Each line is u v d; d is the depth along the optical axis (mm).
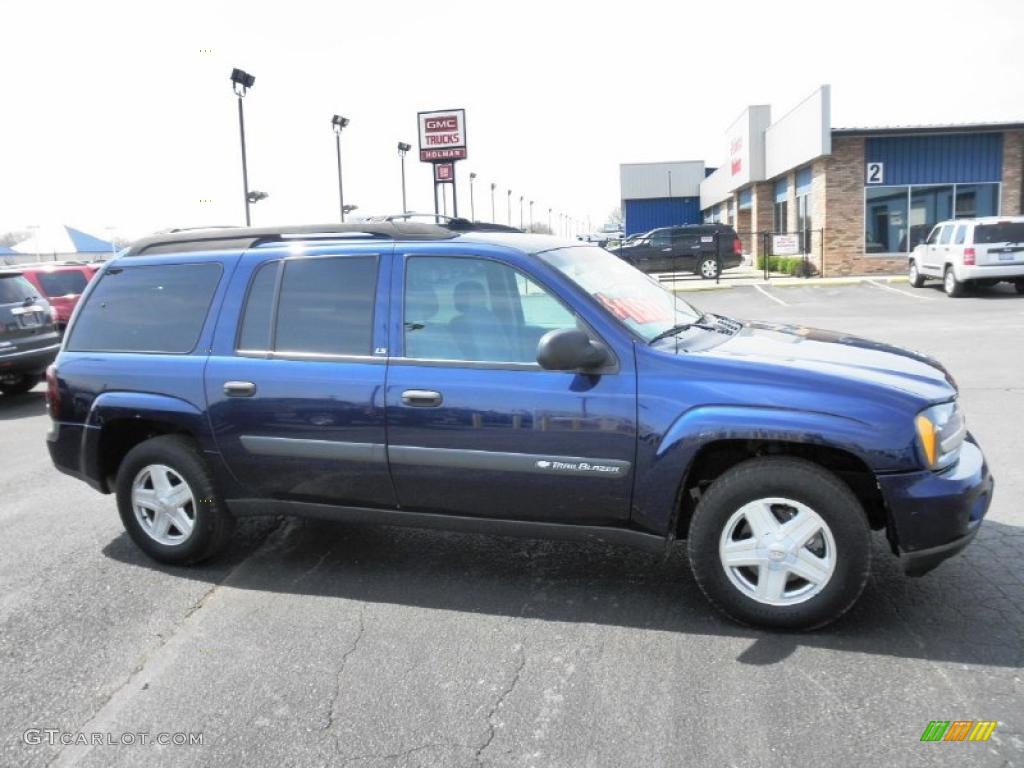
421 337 4098
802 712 3016
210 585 4441
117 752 2963
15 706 3295
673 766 2750
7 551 5086
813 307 18891
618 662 3443
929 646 3449
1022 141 23125
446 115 28812
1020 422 7176
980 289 20016
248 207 22625
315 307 4328
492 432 3893
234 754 2928
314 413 4215
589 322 3838
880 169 23625
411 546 4895
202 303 4590
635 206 52469
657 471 3674
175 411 4516
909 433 3406
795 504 3525
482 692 3256
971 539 3553
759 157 30906
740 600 3643
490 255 4047
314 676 3430
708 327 4434
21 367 11164
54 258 58031
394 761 2848
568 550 4738
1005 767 2674
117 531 5426
